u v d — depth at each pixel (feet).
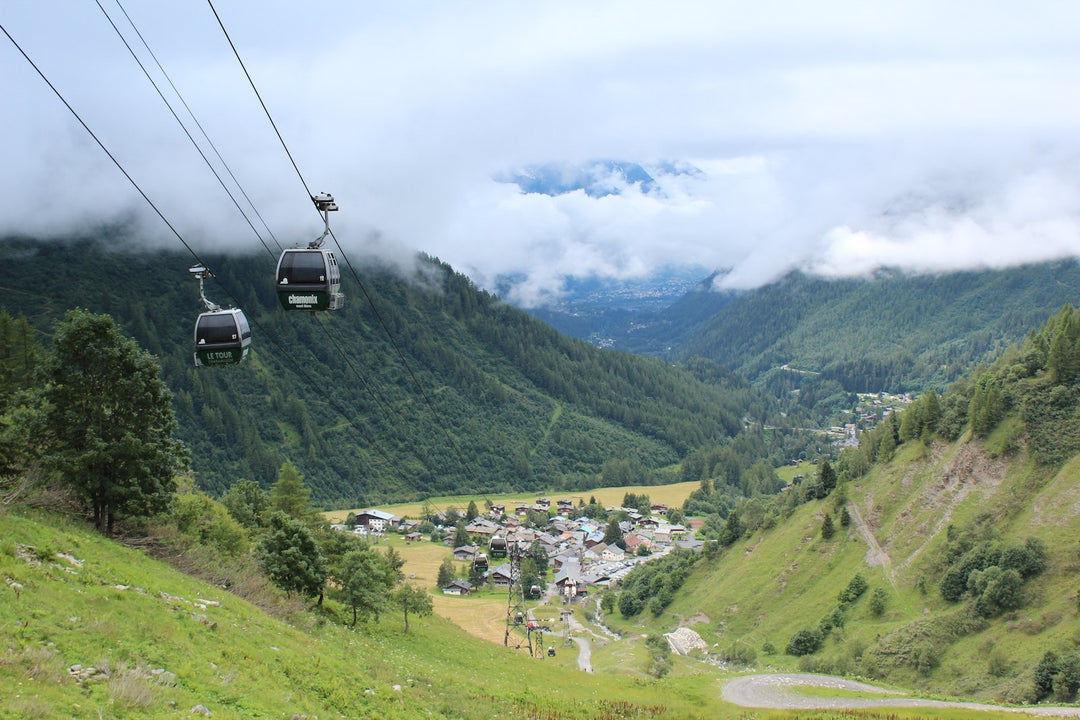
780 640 498.69
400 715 135.13
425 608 294.25
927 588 462.60
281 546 253.65
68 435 191.52
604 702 209.77
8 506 171.63
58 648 101.45
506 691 200.75
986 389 546.67
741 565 622.95
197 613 141.08
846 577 524.11
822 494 641.40
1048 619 380.78
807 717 213.05
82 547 153.89
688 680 292.61
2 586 112.16
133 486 193.47
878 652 416.05
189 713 96.99
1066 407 495.41
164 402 204.13
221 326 167.63
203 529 258.98
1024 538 440.86
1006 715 226.79
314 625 197.67
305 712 115.85
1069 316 558.15
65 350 191.52
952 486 520.01
